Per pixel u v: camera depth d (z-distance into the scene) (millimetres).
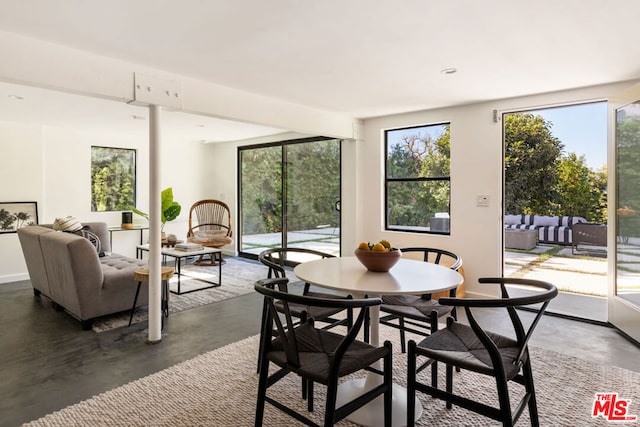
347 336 1524
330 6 2031
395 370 2543
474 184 4242
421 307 2430
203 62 2902
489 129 4133
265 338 1789
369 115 4914
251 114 3793
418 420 1987
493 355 1509
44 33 2369
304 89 3660
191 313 3777
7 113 4559
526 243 7730
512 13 2104
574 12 2090
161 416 2000
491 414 1519
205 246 6008
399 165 4977
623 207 3215
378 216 5102
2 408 2068
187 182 7199
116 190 6301
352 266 2453
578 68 3035
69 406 2088
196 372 2498
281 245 6395
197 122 5246
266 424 1934
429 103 4223
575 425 1923
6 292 4527
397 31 2344
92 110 4395
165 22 2225
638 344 2977
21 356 2748
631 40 2471
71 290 3326
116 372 2506
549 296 1622
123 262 4250
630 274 3127
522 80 3357
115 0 1966
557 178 7652
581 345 2984
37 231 3885
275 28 2303
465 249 4328
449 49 2637
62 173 5641
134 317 3641
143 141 6551
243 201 7113
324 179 5738
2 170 5004
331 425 1504
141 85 2957
